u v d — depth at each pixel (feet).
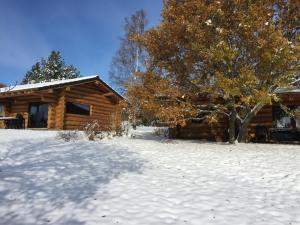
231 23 43.39
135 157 32.58
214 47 41.96
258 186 23.68
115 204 18.48
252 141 59.77
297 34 43.78
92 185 22.13
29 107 74.13
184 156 34.63
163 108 46.09
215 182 24.43
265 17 41.83
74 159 29.76
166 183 23.45
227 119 61.98
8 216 16.19
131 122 69.56
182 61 47.96
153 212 17.40
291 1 45.01
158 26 49.01
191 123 65.05
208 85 45.68
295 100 57.62
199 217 16.99
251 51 42.91
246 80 40.75
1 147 33.78
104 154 32.99
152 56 50.44
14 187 20.61
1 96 70.54
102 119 78.74
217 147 44.09
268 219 17.03
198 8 43.83
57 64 186.19
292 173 27.43
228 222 16.44
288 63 42.52
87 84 75.36
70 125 70.28
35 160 28.55
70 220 15.98
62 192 20.29
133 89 49.55
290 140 57.00
